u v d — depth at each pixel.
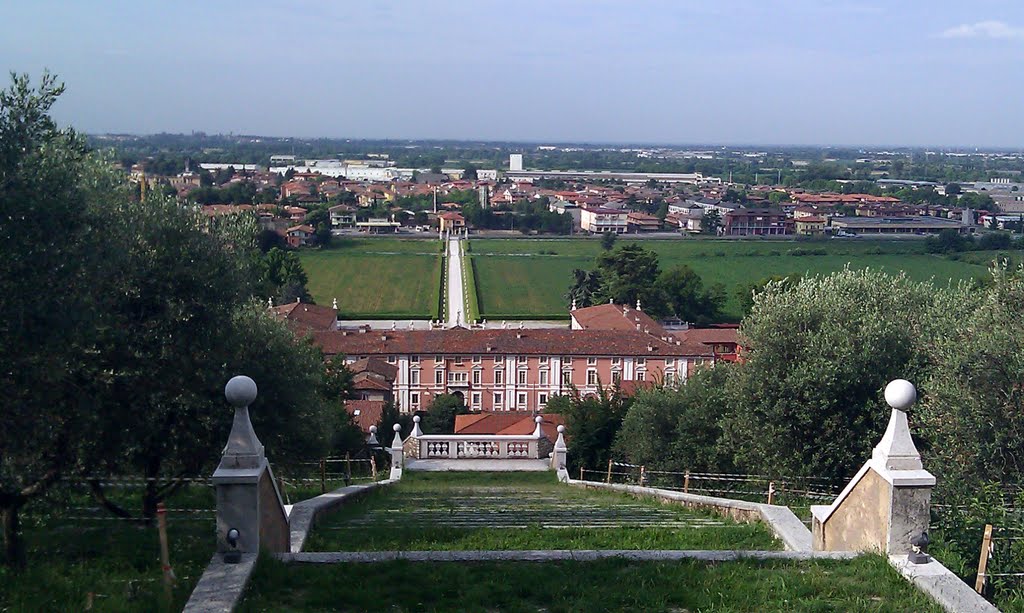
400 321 135.75
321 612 12.48
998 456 23.50
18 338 17.59
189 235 25.41
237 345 26.98
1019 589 14.41
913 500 14.35
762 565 14.22
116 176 24.50
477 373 98.94
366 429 66.00
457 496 30.75
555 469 41.16
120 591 13.52
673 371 97.88
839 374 31.61
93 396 21.73
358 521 22.50
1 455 18.09
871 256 192.50
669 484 39.38
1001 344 24.28
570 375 99.00
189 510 22.75
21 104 18.47
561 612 12.52
